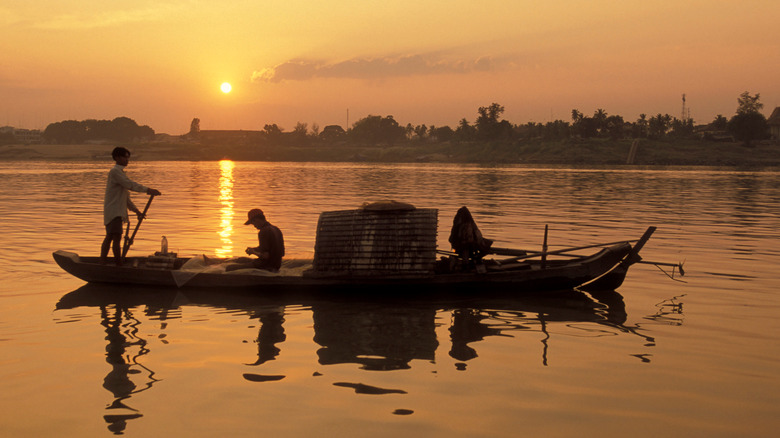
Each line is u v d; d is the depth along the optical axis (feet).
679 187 134.62
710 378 18.61
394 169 293.43
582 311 27.35
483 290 30.73
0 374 18.48
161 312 26.61
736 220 64.44
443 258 32.42
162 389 17.39
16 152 586.86
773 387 17.89
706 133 562.66
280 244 33.01
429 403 16.55
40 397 16.75
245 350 21.20
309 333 23.50
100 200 85.40
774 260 40.01
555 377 18.66
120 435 14.47
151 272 31.68
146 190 33.19
